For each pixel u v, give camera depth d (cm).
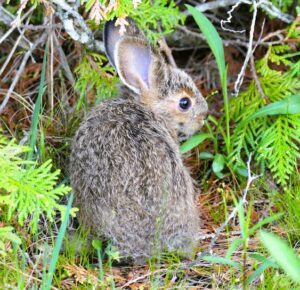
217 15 1347
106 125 927
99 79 1145
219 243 955
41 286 789
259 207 1037
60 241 796
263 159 1072
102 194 888
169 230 899
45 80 1146
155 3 1170
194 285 862
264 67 1181
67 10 1058
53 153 1059
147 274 872
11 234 795
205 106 1103
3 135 1005
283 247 655
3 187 796
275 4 1255
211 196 1073
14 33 1234
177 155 935
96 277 856
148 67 1059
